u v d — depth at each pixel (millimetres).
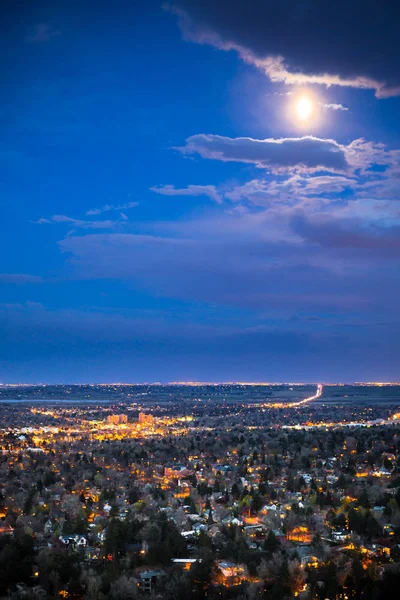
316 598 196500
